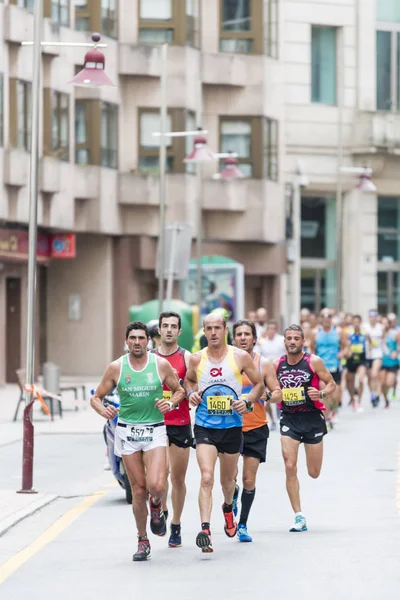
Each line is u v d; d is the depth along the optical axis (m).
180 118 124.06
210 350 34.34
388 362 92.81
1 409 86.00
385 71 150.62
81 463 57.03
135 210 122.31
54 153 108.25
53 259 123.38
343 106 148.25
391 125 149.12
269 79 133.12
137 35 123.62
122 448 33.19
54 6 110.00
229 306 119.44
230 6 131.62
